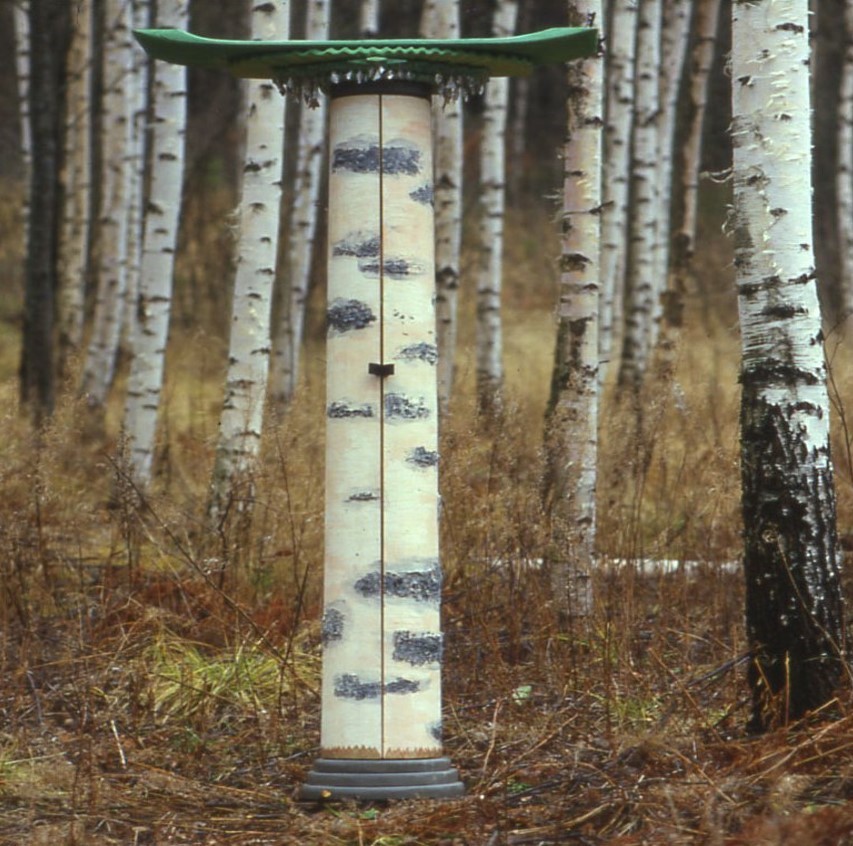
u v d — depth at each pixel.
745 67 4.65
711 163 21.36
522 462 6.96
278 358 12.67
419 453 4.24
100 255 12.76
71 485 7.73
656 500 7.32
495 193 11.73
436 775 4.21
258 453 7.24
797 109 4.61
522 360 15.80
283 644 5.87
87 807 4.34
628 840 3.75
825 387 4.64
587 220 6.45
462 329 18.17
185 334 16.83
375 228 4.22
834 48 21.23
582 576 6.03
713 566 6.41
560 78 27.69
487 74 4.39
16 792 4.44
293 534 6.30
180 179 9.76
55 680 5.64
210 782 4.66
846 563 5.32
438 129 11.06
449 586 6.30
